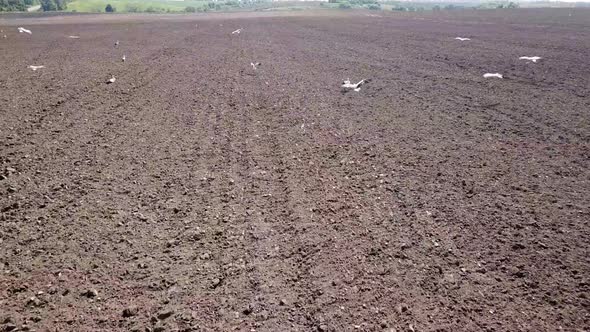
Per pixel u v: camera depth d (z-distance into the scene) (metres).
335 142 7.35
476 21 35.22
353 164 6.44
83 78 12.97
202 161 6.66
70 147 7.23
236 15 54.09
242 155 6.88
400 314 3.52
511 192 5.47
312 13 57.00
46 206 5.28
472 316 3.48
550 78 11.92
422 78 12.38
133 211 5.17
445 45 19.62
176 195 5.57
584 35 22.80
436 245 4.40
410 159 6.56
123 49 19.89
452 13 50.28
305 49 19.27
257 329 3.38
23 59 16.78
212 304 3.66
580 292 3.72
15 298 3.73
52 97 10.59
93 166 6.46
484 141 7.23
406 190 5.58
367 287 3.83
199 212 5.14
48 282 3.93
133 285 3.90
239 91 11.19
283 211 5.14
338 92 10.87
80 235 4.66
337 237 4.59
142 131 8.07
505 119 8.36
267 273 4.04
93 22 39.94
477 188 5.59
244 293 3.78
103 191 5.66
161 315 3.53
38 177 6.07
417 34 24.98
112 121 8.68
